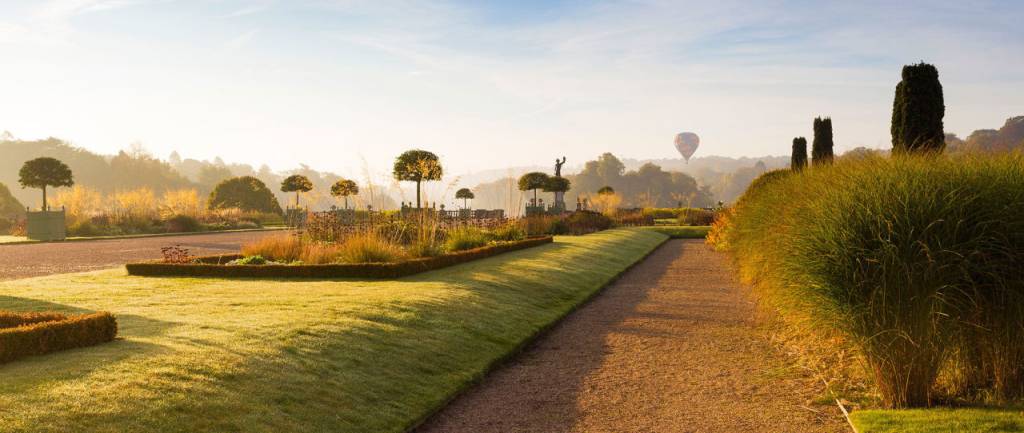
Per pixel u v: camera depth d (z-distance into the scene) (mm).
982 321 6312
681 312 12156
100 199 43906
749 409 6598
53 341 6273
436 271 14406
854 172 7055
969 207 6273
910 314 6145
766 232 10430
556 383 7648
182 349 6520
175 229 38938
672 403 6844
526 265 16469
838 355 8336
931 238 6152
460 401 7020
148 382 5531
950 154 7207
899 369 6293
